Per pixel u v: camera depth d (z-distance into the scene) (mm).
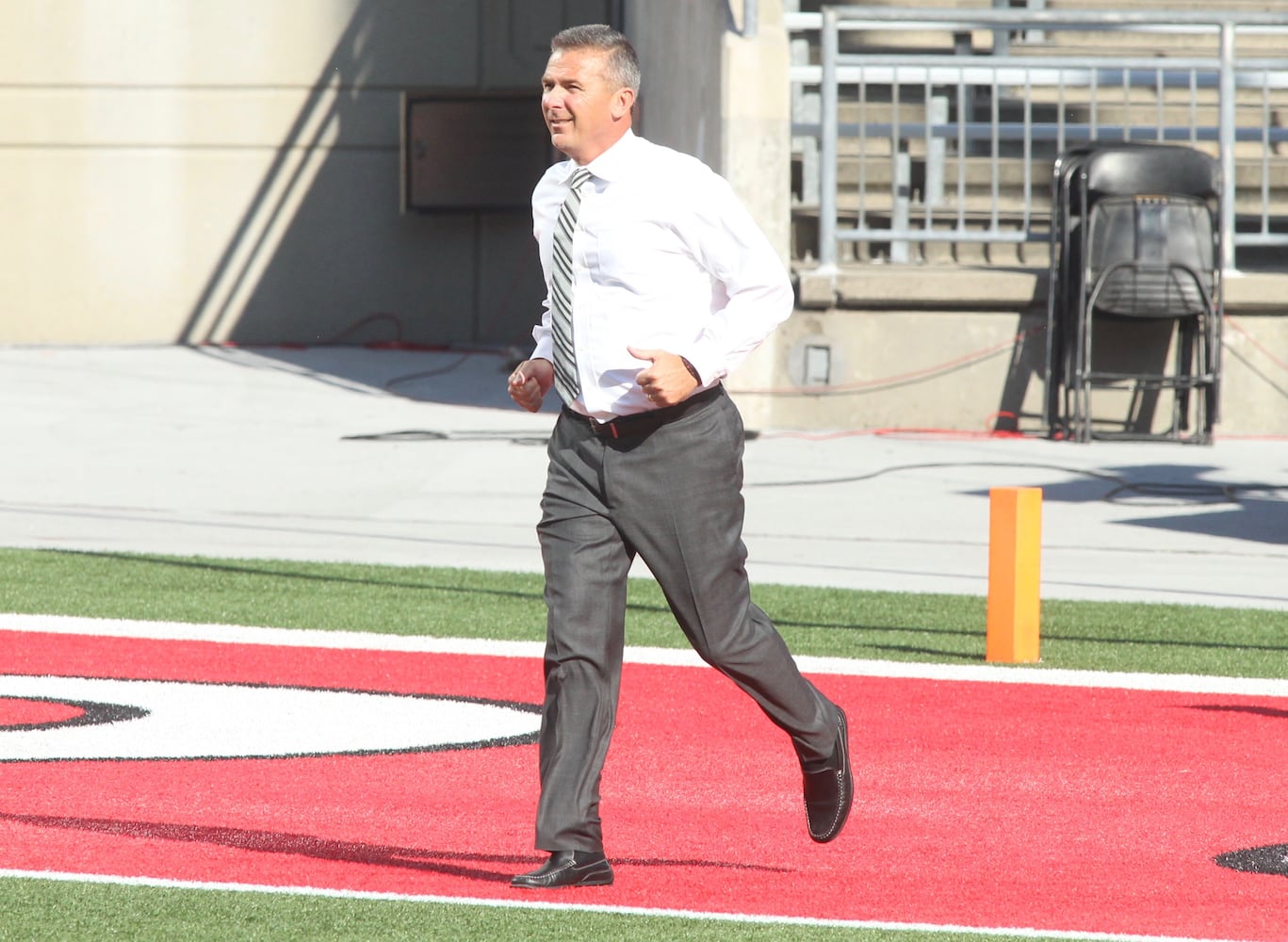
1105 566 36781
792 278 57781
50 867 16750
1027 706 25281
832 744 17141
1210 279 54750
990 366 56906
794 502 44281
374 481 47281
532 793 20125
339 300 83375
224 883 16312
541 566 36250
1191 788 20828
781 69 55969
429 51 82188
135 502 43750
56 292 82625
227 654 27922
